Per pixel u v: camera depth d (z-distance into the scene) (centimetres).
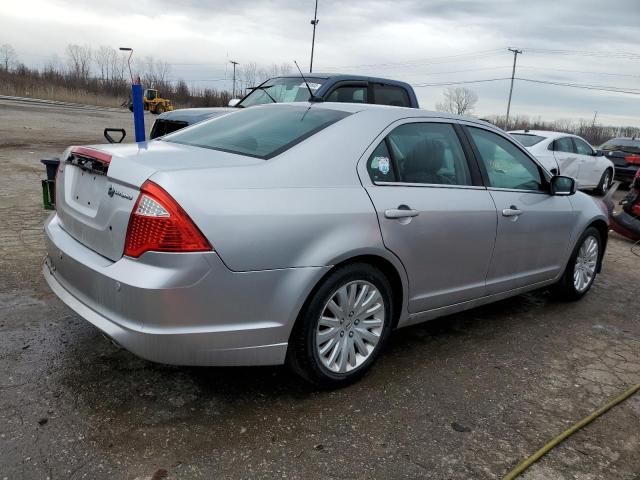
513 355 380
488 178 392
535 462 261
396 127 341
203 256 248
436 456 261
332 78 733
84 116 2898
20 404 276
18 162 1095
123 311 253
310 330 288
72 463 237
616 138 1716
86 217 285
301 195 281
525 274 430
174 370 321
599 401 322
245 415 283
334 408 295
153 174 253
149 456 246
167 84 7306
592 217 486
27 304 395
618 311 491
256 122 350
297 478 239
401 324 345
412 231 325
